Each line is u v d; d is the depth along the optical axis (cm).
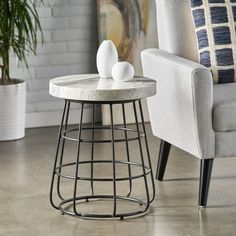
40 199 430
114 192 394
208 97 404
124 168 491
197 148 409
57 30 611
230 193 437
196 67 405
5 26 543
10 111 562
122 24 616
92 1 617
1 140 566
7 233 379
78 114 622
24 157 522
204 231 378
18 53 592
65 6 611
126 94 384
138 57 621
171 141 444
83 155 526
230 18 462
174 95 428
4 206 420
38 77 611
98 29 612
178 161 505
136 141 563
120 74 403
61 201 426
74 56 618
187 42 466
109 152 533
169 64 431
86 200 426
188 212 406
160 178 462
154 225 388
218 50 457
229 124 407
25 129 605
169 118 440
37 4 601
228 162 500
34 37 602
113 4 613
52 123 617
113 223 391
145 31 621
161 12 473
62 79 414
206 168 412
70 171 486
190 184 455
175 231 379
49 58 612
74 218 398
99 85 394
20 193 441
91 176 432
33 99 611
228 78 457
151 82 403
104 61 416
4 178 472
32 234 377
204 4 462
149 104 471
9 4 547
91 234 376
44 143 561
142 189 446
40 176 475
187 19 467
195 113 405
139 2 619
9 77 573
